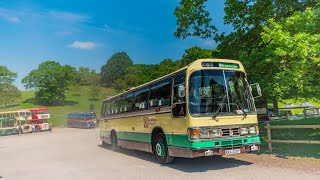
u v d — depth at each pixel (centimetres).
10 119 5000
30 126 5225
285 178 820
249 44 1797
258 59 1492
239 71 1072
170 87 1112
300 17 1209
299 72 1164
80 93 12444
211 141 947
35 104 10812
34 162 1463
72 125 6259
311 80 1229
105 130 1959
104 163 1296
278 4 1560
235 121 991
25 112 5234
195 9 1914
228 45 1833
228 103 1005
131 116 1490
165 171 1023
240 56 1572
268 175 865
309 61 1164
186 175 934
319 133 1669
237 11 1727
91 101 11331
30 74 11031
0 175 1138
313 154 1138
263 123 2653
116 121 1733
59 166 1276
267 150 1300
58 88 10800
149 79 8219
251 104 1048
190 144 946
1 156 1850
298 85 1193
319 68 1212
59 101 10831
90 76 13525
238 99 1030
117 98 1742
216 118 969
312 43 1141
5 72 9781
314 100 1488
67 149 2028
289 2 1511
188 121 960
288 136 1678
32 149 2203
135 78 11250
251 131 1013
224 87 1023
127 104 1562
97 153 1698
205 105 976
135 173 1019
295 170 909
